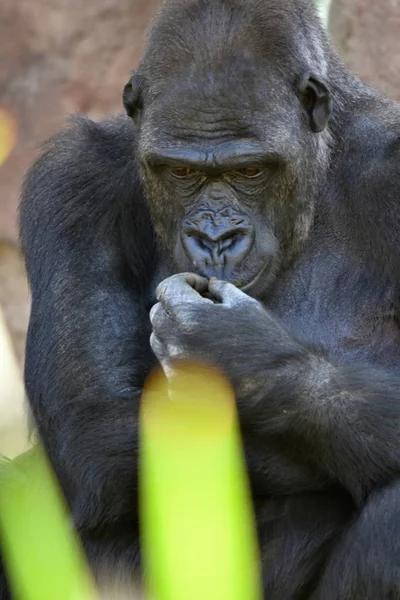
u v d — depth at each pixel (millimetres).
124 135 11148
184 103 9477
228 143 9414
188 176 9711
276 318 10234
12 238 19766
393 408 9117
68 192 10852
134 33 20109
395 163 10523
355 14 17797
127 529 10008
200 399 8734
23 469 11242
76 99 20062
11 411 12977
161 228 10383
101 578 9891
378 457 9031
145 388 9961
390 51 17516
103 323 10328
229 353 8906
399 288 10539
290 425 8984
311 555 9625
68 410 9977
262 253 9805
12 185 19812
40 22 20016
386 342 10664
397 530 8789
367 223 10602
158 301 10016
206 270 9531
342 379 9148
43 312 10516
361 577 8836
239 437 9289
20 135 19953
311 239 10734
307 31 10438
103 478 9578
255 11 9812
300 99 10070
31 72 20078
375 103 11211
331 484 9602
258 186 9773
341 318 10625
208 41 9594
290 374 8984
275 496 9703
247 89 9484
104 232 10734
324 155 10641
